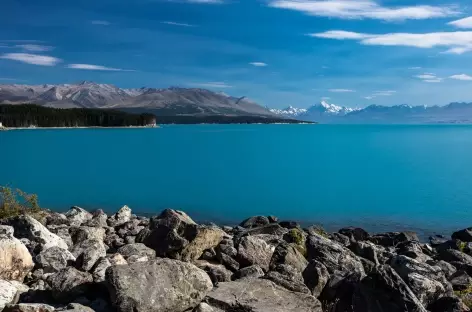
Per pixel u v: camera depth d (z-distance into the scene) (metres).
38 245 17.20
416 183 63.47
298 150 129.25
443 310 13.97
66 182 63.50
